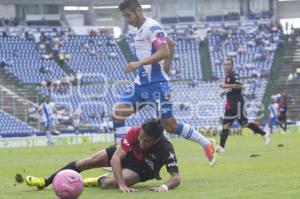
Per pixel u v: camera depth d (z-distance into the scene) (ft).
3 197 69.62
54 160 146.51
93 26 457.27
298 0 484.74
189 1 472.85
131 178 73.97
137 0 86.63
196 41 433.89
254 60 419.13
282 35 432.25
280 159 119.34
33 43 410.31
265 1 466.29
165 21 476.13
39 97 353.51
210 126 348.18
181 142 220.84
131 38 431.84
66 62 403.95
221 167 105.29
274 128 318.24
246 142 203.82
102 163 76.43
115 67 409.28
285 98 312.09
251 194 64.95
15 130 335.67
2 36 409.08
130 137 73.46
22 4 443.32
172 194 67.36
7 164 132.98
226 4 468.75
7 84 370.53
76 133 321.93
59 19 457.68
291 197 61.67
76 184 63.67
